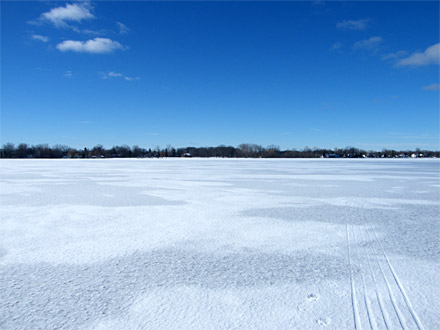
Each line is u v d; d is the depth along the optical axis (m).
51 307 4.40
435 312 4.17
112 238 7.81
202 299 4.63
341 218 10.14
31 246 7.16
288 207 12.14
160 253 6.70
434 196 15.02
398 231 8.48
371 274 5.51
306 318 4.06
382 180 23.70
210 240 7.66
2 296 4.73
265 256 6.51
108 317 4.13
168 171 35.78
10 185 20.05
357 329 3.78
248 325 3.91
